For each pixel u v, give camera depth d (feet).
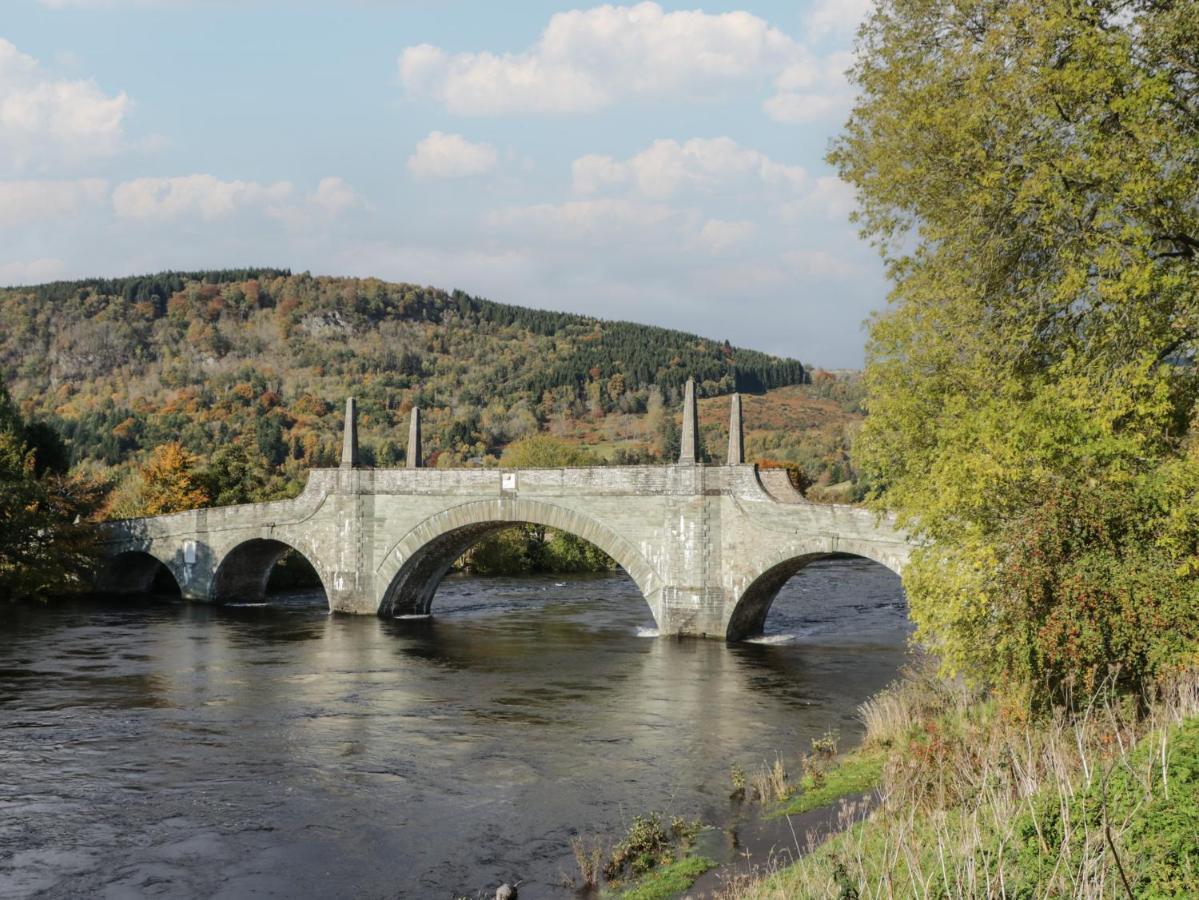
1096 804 39.29
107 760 91.61
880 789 71.67
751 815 73.72
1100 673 63.87
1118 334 76.28
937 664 104.83
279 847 70.23
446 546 192.34
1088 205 77.92
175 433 479.00
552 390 645.92
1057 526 67.51
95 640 162.81
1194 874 34.65
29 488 212.02
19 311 650.02
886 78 87.51
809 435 580.30
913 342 88.33
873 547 141.79
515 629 177.88
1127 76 72.90
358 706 114.62
